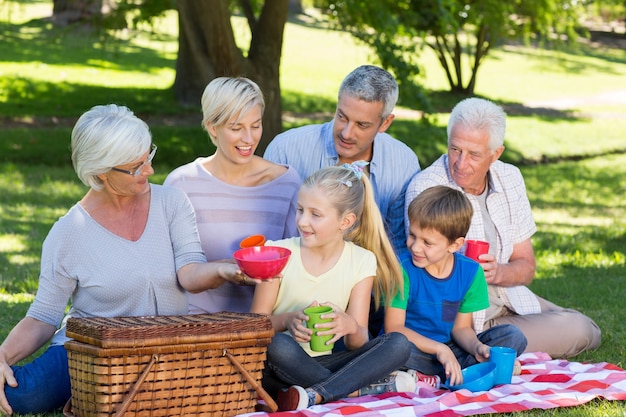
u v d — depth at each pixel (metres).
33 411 3.61
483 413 3.64
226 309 4.23
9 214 9.41
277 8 12.57
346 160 4.82
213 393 3.42
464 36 32.56
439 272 4.28
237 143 4.09
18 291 6.27
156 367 3.27
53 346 3.74
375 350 3.86
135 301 3.75
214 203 4.23
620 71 31.56
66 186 11.35
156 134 15.32
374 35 13.78
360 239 4.09
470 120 4.44
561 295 6.66
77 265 3.68
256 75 12.58
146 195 3.84
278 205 4.34
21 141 14.13
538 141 18.25
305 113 19.52
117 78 20.50
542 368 4.41
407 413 3.59
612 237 9.75
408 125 18.41
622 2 28.44
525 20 21.81
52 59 21.33
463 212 4.11
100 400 3.21
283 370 3.75
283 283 3.96
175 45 26.67
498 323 4.78
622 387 4.04
